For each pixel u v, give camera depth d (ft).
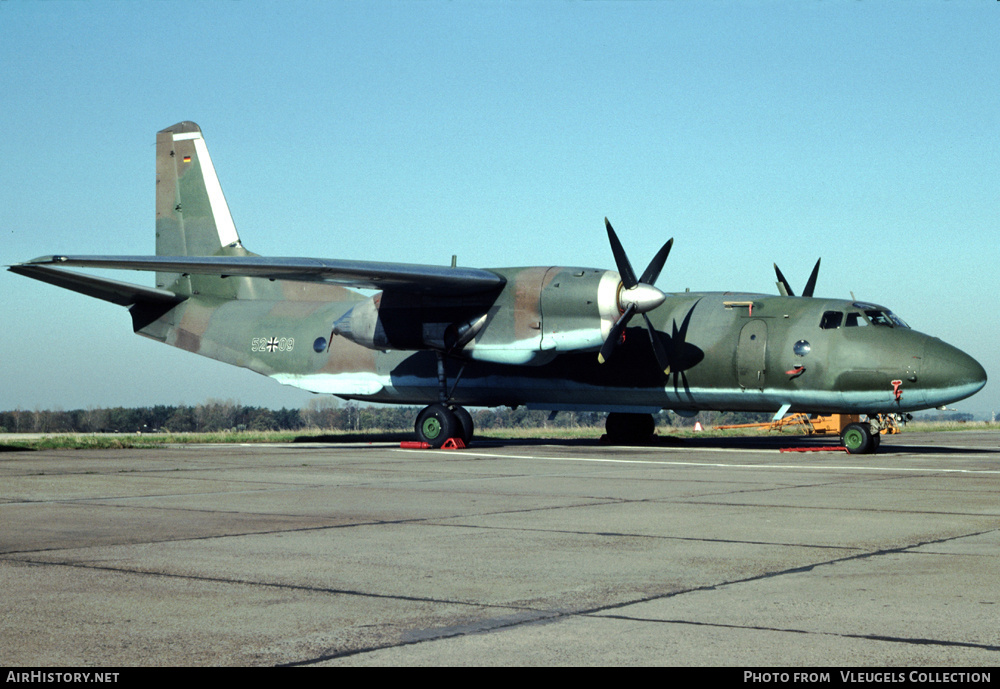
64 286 88.12
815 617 17.81
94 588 20.47
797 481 45.27
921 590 20.06
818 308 71.26
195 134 96.07
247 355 91.35
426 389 84.53
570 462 59.11
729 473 50.37
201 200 95.45
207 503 36.01
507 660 15.26
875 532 28.14
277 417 240.12
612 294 69.00
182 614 18.24
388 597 19.67
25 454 67.05
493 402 84.12
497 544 26.18
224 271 67.72
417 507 34.73
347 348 86.99
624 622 17.57
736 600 19.25
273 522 30.63
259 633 16.89
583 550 25.17
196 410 228.63
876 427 71.51
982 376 66.85
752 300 74.33
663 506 34.94
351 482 44.75
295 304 91.91
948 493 39.34
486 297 73.31
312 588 20.52
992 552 24.61
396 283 70.69
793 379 70.74
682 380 74.95
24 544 26.17
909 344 67.62
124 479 45.96
